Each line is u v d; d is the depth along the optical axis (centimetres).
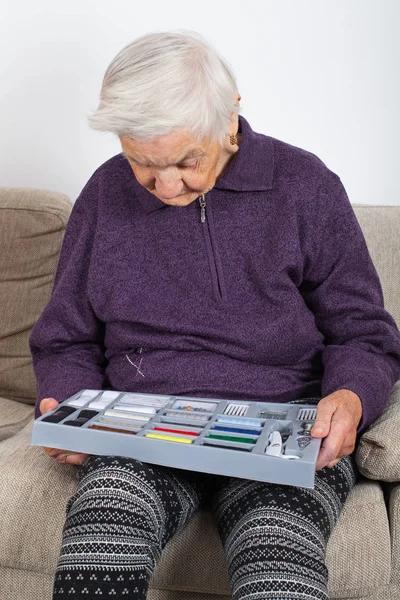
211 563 115
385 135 179
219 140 105
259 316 120
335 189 124
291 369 124
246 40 177
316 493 103
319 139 181
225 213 120
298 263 121
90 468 102
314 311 129
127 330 124
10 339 170
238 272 120
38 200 167
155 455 101
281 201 120
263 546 93
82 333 130
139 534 93
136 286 122
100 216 126
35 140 190
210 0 177
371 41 174
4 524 117
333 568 112
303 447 100
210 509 117
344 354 121
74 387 123
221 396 119
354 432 109
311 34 175
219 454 98
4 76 186
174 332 121
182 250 121
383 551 113
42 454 127
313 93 179
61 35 182
